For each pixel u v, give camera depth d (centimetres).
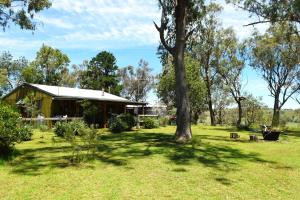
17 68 6750
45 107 3206
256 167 1291
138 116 3453
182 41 2041
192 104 4525
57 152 1502
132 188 905
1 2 1919
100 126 3431
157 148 1697
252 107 5322
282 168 1293
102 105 3522
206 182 1006
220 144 2014
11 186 900
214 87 5231
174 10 2081
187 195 855
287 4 2080
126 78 7862
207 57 4959
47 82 6775
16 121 1336
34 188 882
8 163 1218
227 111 5922
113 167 1188
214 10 4641
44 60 6769
